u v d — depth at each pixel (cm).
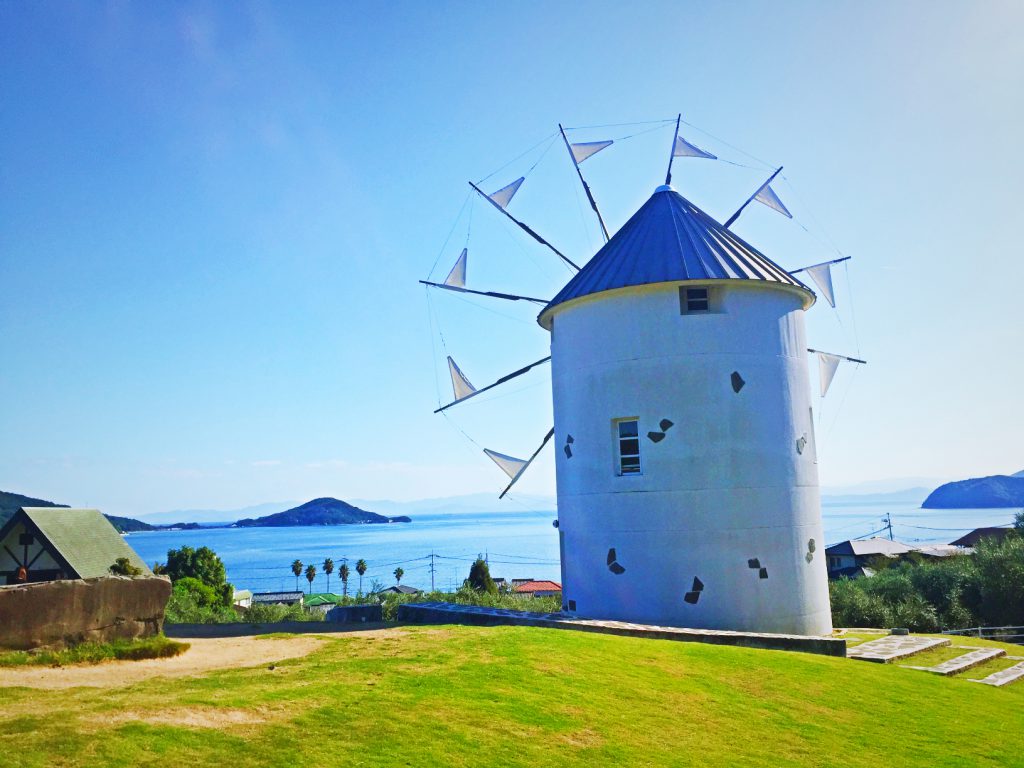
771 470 2011
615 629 1625
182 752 710
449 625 1566
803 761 937
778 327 2111
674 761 870
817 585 2048
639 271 2070
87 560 3525
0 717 755
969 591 3238
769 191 2627
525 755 818
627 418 2062
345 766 724
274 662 1123
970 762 1012
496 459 2630
